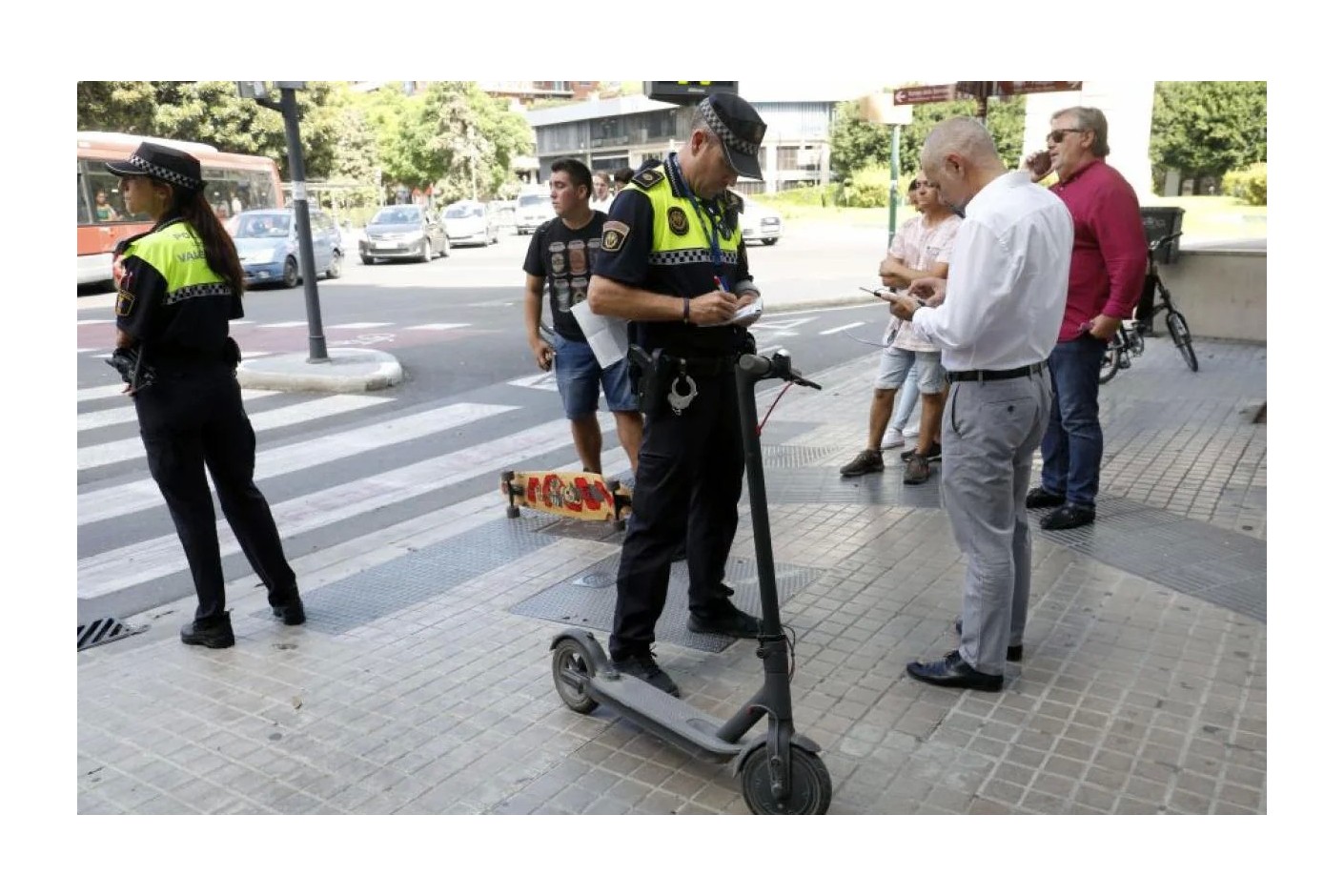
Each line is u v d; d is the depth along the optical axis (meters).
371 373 9.94
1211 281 10.97
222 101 30.84
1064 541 4.79
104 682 3.73
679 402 3.28
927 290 3.42
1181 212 11.02
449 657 3.88
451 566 4.88
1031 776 2.95
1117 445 6.55
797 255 26.17
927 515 5.36
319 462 7.16
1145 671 3.55
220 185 23.30
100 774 3.11
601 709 3.46
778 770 2.72
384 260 28.22
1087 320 4.71
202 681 3.73
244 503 4.05
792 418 7.91
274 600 4.21
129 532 5.71
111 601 4.71
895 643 3.85
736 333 3.45
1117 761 3.01
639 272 3.21
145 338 3.70
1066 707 3.32
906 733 3.19
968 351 3.22
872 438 6.13
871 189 44.59
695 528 3.87
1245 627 3.88
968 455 3.28
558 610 4.29
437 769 3.10
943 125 3.28
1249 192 32.12
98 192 18.94
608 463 6.92
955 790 2.89
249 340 13.05
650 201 3.24
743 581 4.54
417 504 6.15
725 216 3.45
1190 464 6.06
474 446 7.55
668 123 54.25
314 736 3.31
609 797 2.94
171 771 3.12
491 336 13.19
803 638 3.92
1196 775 2.93
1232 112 36.28
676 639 3.97
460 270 24.78
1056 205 3.17
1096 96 14.38
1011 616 3.55
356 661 3.87
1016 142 39.75
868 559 4.75
